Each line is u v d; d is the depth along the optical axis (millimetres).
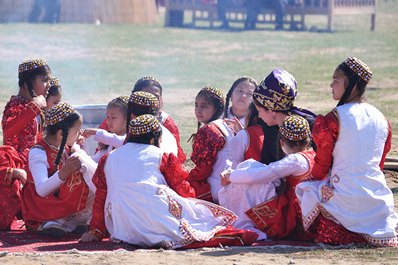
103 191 12922
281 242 12977
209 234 12570
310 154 13172
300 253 12047
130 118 13727
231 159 13945
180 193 12797
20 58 41688
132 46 48125
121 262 11359
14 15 57875
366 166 12477
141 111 13617
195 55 45531
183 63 42094
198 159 13922
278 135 13727
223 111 14625
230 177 13234
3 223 14055
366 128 12484
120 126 14938
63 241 13188
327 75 38781
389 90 34031
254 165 13164
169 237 12461
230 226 12875
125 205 12609
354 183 12430
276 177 13078
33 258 11633
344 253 12016
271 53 47000
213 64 41969
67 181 13477
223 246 12602
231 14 69625
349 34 58781
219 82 35969
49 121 13539
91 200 13641
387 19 71312
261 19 68375
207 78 37094
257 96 13633
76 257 11688
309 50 48812
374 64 43094
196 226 12648
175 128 15250
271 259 11617
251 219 13258
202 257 11727
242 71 39625
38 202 13578
